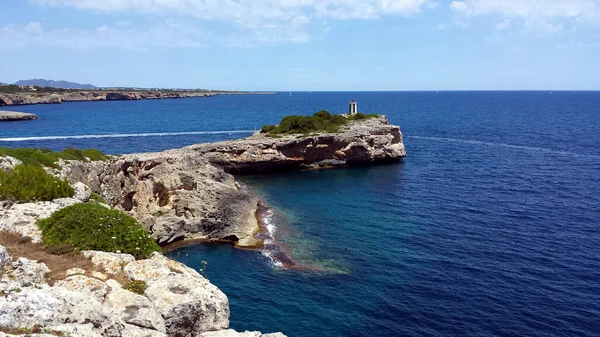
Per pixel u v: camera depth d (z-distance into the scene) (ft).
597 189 178.09
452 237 126.00
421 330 79.61
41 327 32.48
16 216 61.36
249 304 88.63
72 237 54.29
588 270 102.78
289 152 239.09
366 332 78.95
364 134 253.24
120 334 36.55
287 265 107.96
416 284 96.84
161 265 51.78
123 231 58.18
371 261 109.60
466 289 94.38
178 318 43.21
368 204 164.76
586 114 587.27
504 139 338.54
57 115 542.98
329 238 126.93
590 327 80.18
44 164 104.78
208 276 101.76
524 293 92.38
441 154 277.64
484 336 77.66
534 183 191.62
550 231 129.39
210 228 129.08
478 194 175.42
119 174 136.87
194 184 140.05
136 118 513.04
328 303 89.15
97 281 44.73
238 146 227.40
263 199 173.78
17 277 42.34
